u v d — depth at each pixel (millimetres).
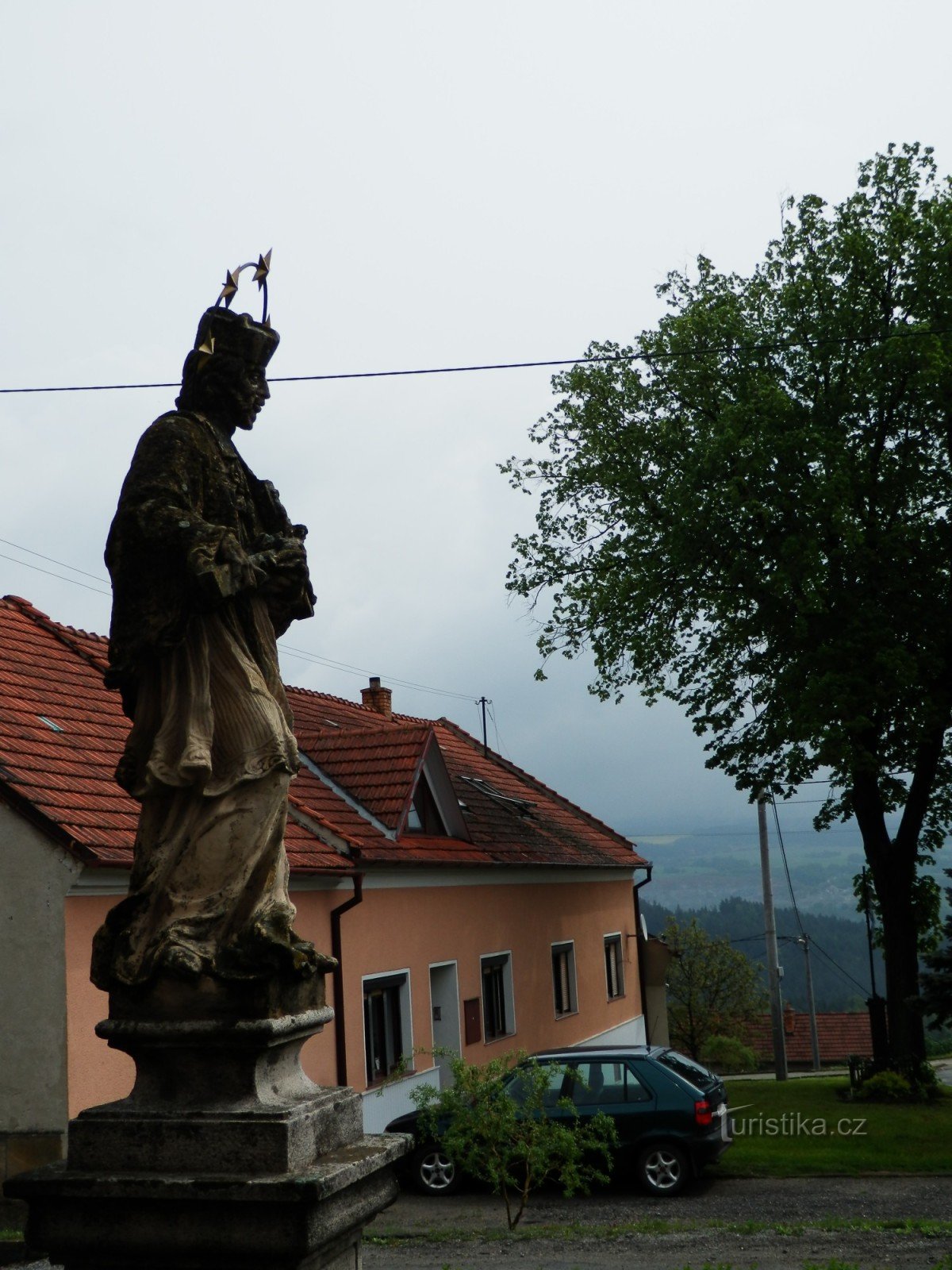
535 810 29281
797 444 21344
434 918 20438
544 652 25141
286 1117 4555
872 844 24297
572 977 26859
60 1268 9109
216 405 5445
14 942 12086
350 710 27734
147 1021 4758
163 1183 4426
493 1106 11883
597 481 24281
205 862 4941
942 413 22219
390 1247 12078
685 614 24266
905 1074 23172
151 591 5043
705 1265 10133
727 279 24391
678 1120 15195
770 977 35406
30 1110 11828
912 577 22141
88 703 15891
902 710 22781
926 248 22297
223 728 5043
